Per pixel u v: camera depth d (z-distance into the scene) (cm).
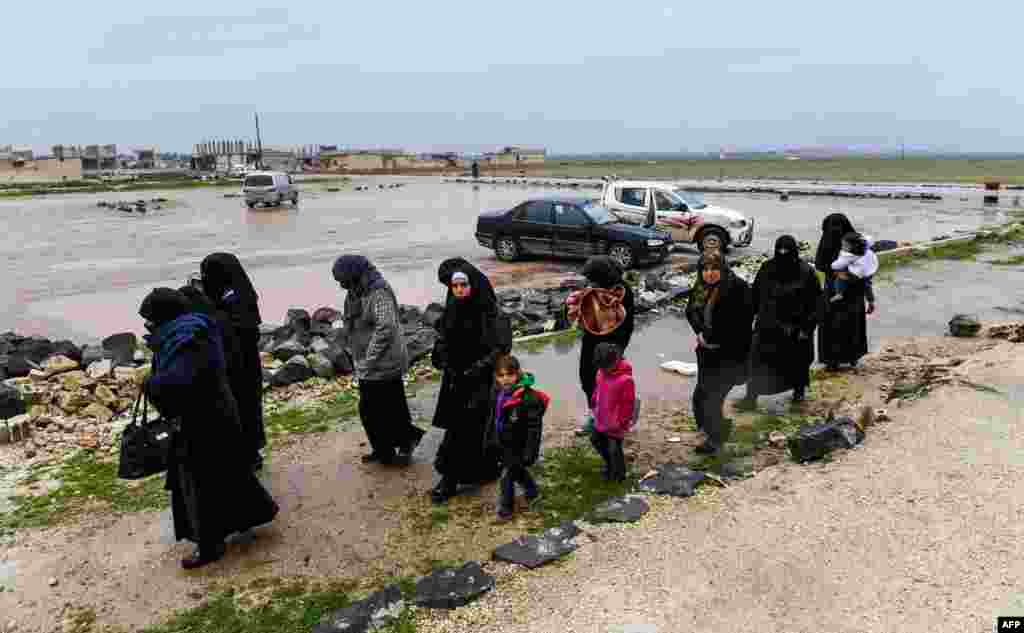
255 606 436
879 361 888
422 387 846
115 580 471
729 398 770
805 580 414
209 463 479
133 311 1382
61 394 799
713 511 507
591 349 639
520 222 1884
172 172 11412
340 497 575
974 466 536
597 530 493
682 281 1459
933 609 380
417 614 409
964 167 10619
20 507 576
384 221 3131
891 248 1827
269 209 3959
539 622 395
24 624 428
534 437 521
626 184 2106
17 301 1488
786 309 700
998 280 1411
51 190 6106
